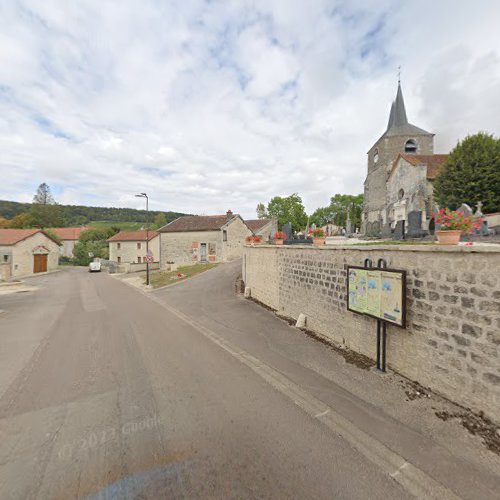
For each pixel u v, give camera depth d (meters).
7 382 4.55
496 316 3.06
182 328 7.61
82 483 2.48
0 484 2.48
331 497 2.30
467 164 17.55
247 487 2.41
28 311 10.70
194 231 27.69
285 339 6.37
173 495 2.35
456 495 2.30
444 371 3.66
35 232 30.52
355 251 5.30
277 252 8.83
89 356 5.66
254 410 3.63
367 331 5.09
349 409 3.58
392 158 29.61
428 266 3.84
